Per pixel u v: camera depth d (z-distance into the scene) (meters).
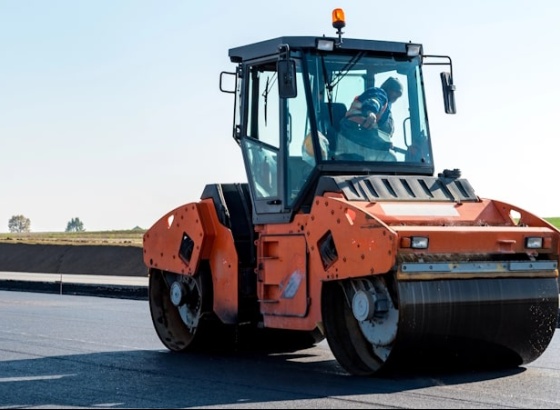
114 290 22.06
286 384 9.13
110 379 9.57
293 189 10.23
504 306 9.28
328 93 10.28
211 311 11.31
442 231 9.06
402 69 10.70
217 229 11.12
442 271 8.99
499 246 9.39
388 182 9.82
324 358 11.05
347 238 9.19
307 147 10.15
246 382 9.30
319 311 9.66
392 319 9.10
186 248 11.52
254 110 10.91
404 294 8.80
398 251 8.87
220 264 11.07
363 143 10.28
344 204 9.25
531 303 9.44
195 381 9.40
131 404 8.23
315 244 9.62
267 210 10.52
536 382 9.05
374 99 10.42
